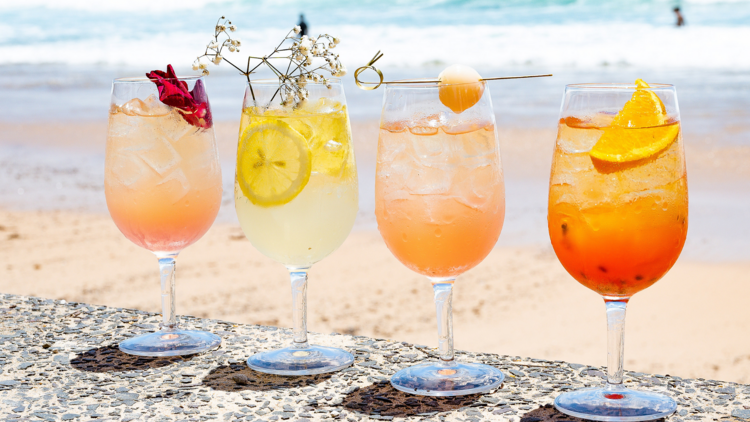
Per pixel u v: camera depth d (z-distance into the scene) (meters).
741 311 5.83
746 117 13.05
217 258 7.23
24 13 45.34
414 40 26.64
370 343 1.93
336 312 5.90
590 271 1.44
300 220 1.69
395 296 6.23
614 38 24.50
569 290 6.35
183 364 1.78
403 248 1.60
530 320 5.77
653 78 18.30
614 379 1.54
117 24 38.25
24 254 7.34
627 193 1.37
